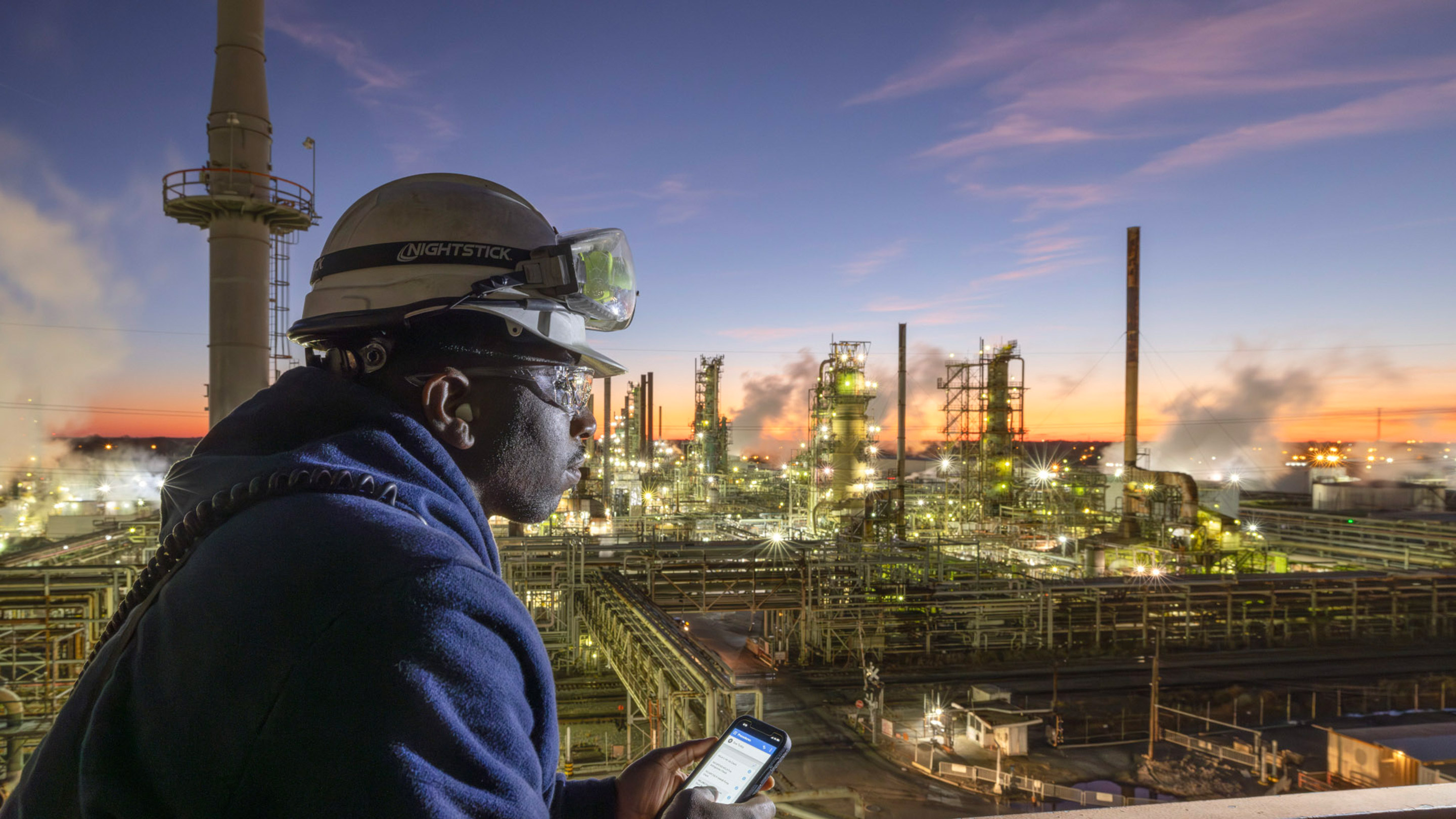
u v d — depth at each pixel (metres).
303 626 0.74
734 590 34.19
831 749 26.20
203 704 0.76
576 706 27.27
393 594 0.76
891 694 31.67
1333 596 40.72
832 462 59.19
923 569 39.22
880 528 52.66
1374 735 21.77
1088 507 63.31
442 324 1.12
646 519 57.66
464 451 1.14
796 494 73.88
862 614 35.81
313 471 0.90
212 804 0.75
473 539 1.02
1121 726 28.64
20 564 28.03
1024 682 33.53
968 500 59.09
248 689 0.74
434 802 0.69
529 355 1.18
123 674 0.88
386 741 0.71
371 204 1.20
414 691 0.73
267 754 0.73
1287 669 35.62
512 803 0.77
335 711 0.72
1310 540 56.12
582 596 31.02
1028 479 64.00
